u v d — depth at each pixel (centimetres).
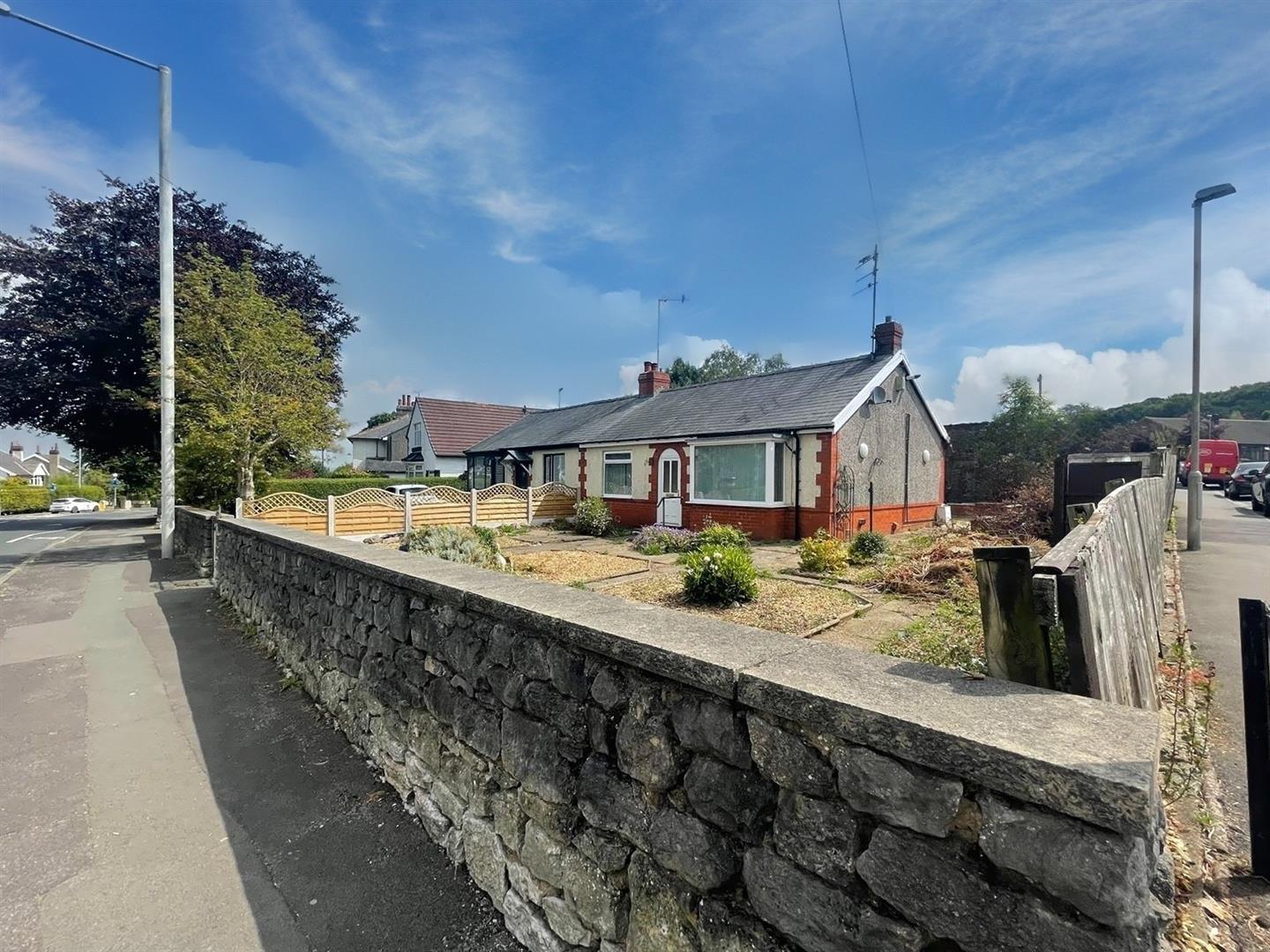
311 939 238
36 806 332
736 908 154
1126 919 95
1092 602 167
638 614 221
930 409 1684
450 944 236
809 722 137
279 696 491
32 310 1848
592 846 203
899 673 149
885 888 124
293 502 1377
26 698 487
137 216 1984
